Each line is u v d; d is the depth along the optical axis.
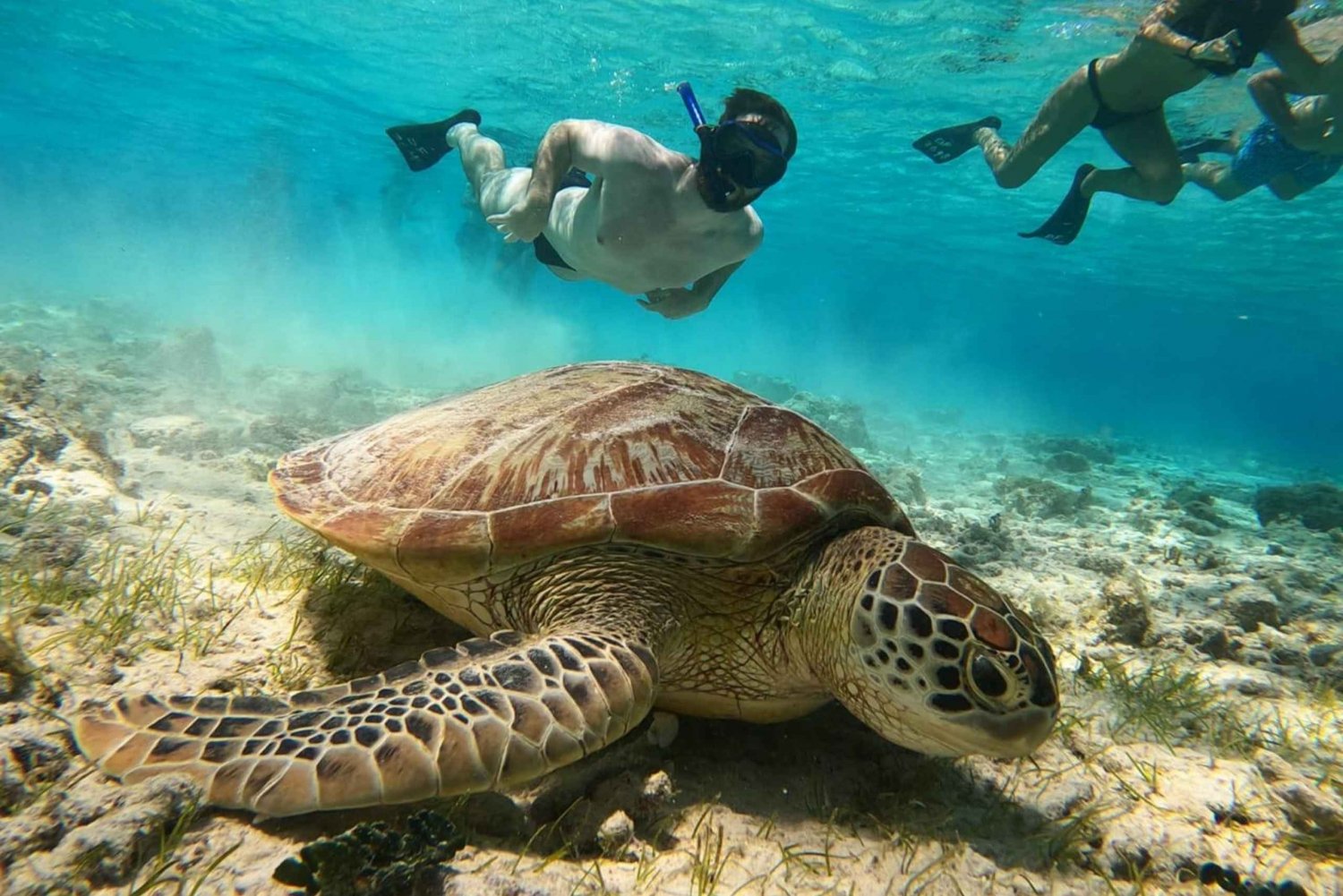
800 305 29.41
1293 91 3.05
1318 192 6.61
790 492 1.06
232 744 0.77
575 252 1.87
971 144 3.65
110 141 13.45
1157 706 1.26
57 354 3.79
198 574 1.28
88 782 0.74
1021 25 4.71
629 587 0.99
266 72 7.91
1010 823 0.94
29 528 1.27
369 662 1.09
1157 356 33.69
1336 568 2.75
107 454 1.87
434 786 0.74
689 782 0.96
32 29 7.95
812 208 10.89
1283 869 0.91
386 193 12.13
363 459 1.20
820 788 0.98
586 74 6.65
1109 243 10.41
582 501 1.02
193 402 3.24
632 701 0.85
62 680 0.89
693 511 1.01
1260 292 12.65
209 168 14.71
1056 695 0.86
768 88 6.41
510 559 1.00
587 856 0.81
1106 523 3.37
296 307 9.41
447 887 0.70
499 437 1.12
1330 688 1.49
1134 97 2.74
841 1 4.76
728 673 1.03
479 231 7.75
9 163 18.62
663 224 1.67
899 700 0.90
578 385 1.22
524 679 0.83
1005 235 10.56
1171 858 0.90
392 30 6.29
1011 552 2.38
